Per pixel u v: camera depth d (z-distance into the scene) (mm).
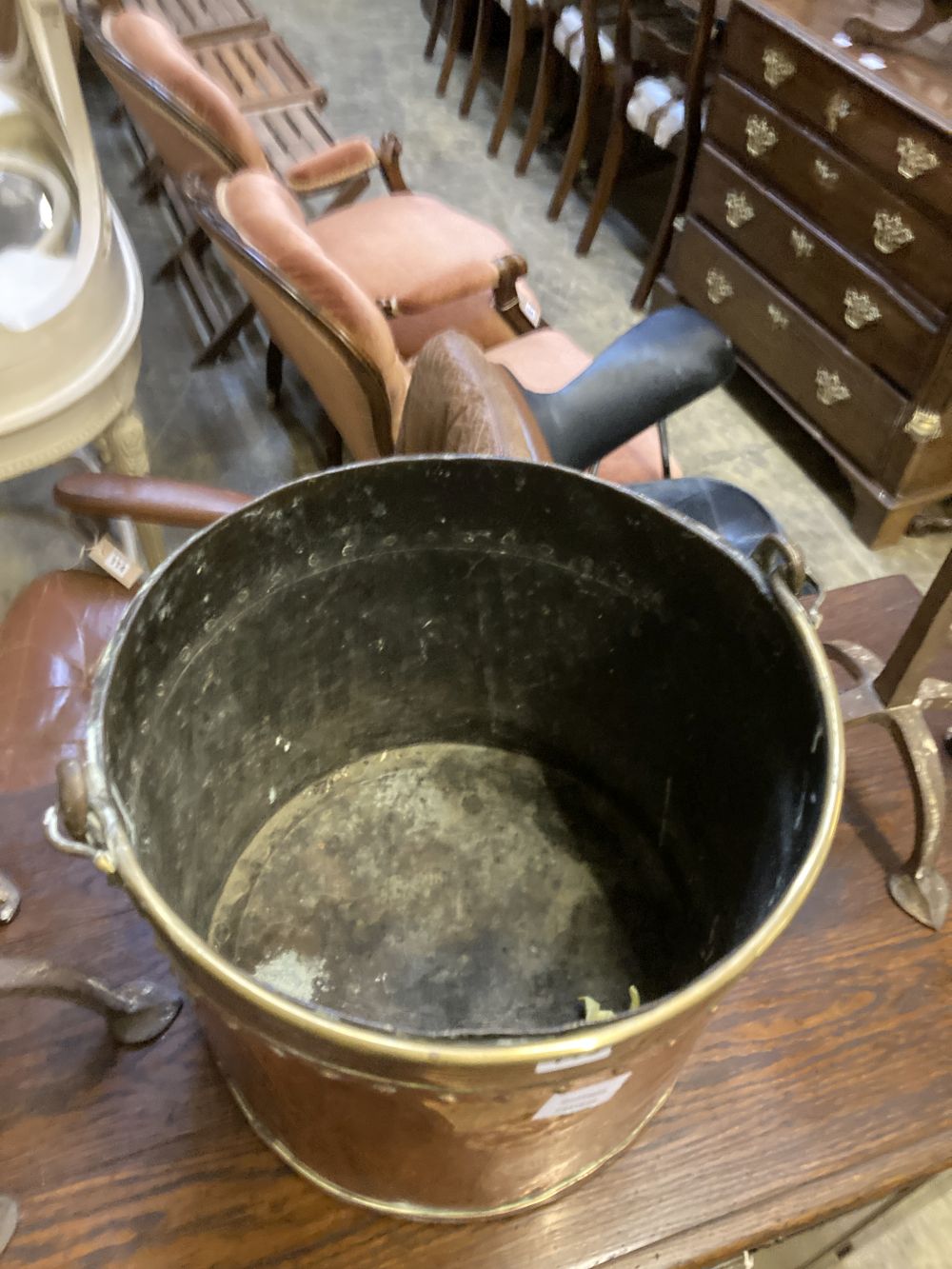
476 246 1759
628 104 2238
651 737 818
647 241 2633
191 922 719
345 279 1159
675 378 1150
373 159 1857
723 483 1248
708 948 737
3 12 1282
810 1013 742
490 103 3125
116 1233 626
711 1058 718
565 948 773
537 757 919
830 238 1718
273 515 660
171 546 1799
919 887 802
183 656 648
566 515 713
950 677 945
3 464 1297
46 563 1716
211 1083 684
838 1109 701
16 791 823
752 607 638
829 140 1644
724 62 1826
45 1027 704
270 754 814
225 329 2156
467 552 763
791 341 1901
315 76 3176
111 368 1341
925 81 1503
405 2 3611
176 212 2549
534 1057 388
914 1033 738
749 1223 650
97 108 2996
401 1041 390
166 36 1528
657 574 705
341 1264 624
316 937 770
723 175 1934
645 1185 663
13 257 1305
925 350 1590
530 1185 603
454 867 822
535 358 1571
